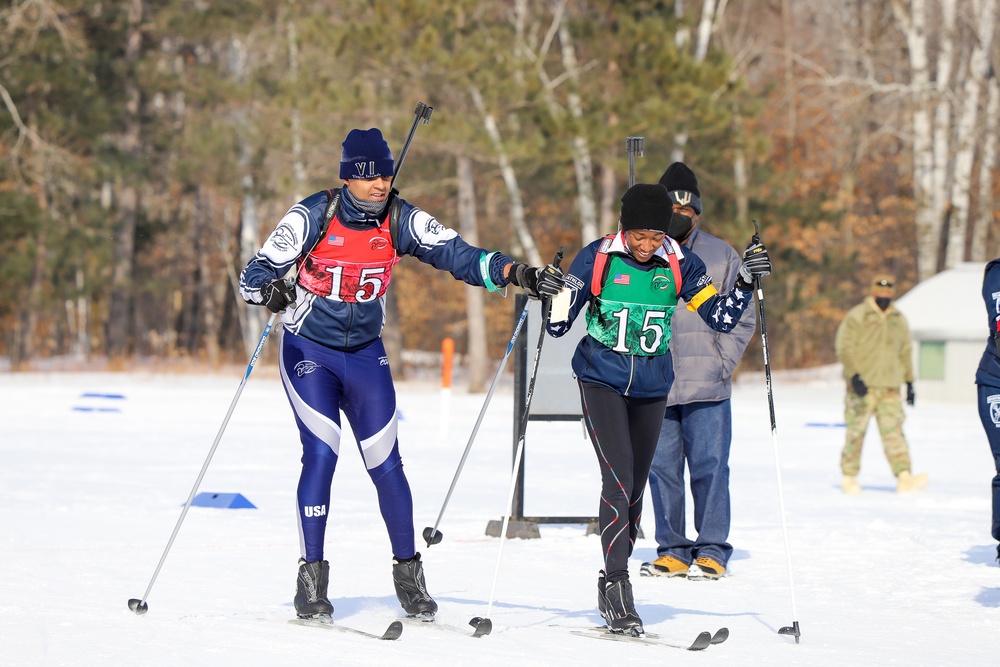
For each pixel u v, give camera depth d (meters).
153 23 84.75
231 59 88.56
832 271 75.94
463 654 9.66
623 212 10.92
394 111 60.50
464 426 39.59
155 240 110.88
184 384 64.31
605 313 11.00
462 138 59.16
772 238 83.50
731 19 78.38
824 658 9.91
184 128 91.19
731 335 14.34
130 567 13.59
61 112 79.00
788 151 90.12
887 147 101.62
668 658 9.77
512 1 71.69
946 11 77.00
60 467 24.84
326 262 10.88
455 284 103.88
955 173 78.62
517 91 59.56
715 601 12.57
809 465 29.62
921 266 77.56
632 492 11.30
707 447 14.24
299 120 62.75
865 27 86.06
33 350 90.00
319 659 9.34
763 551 15.89
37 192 85.62
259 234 111.88
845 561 15.09
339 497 21.05
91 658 9.27
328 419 10.97
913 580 13.81
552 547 16.03
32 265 75.31
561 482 24.17
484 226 93.69
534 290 10.91
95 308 109.00
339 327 10.98
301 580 10.86
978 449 33.59
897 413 23.78
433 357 106.94
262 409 44.81
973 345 55.78
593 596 12.55
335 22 60.97
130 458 27.14
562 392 17.23
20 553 14.37
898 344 23.72
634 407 11.18
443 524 17.89
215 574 13.28
